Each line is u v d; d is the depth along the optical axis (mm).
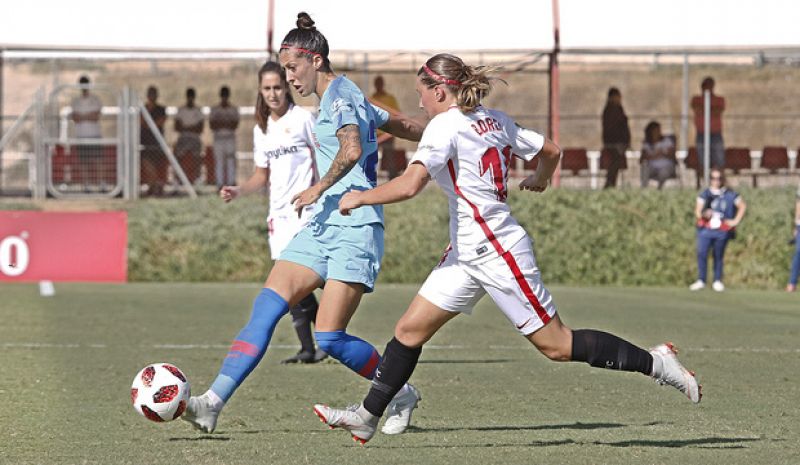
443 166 16609
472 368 28031
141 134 63594
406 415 18953
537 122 101312
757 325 38906
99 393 23906
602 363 17297
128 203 60125
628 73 119000
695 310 43938
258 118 27203
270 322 17984
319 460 17188
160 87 113812
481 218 16766
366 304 44906
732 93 114125
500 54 69438
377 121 19406
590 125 113688
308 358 28641
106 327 37062
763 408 22422
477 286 17156
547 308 17016
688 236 55531
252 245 55812
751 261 55688
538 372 27328
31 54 64250
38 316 40250
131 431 19609
